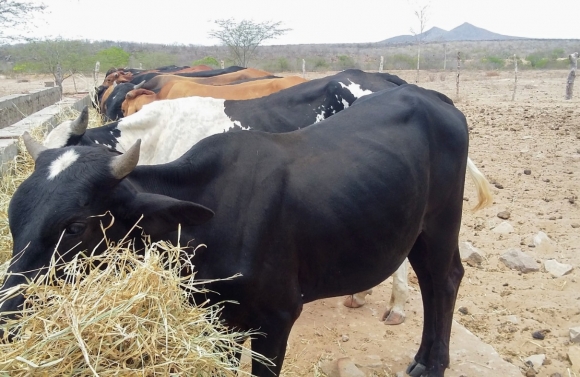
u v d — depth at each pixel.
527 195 8.19
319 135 3.75
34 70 32.38
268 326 3.34
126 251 2.77
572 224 7.13
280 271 3.30
